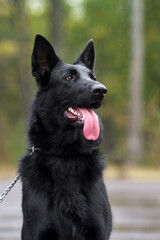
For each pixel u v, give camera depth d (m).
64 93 6.42
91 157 6.29
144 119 35.91
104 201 6.16
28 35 34.03
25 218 6.05
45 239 5.95
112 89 39.19
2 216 11.64
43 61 6.63
